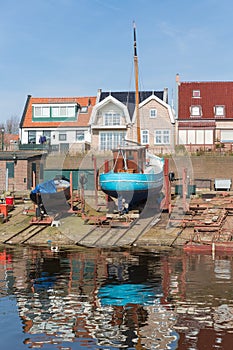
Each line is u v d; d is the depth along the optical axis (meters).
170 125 43.03
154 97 43.16
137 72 31.73
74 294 12.55
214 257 17.94
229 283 13.71
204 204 25.28
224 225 22.23
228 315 10.80
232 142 44.72
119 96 48.94
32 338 9.51
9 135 69.69
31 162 33.47
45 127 49.41
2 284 13.62
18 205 27.28
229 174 33.72
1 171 33.03
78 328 10.02
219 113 46.31
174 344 9.22
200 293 12.62
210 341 9.34
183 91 48.78
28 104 52.84
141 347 9.08
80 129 48.19
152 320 10.48
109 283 13.76
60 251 19.17
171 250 19.44
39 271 15.37
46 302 11.80
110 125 45.44
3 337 9.55
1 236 21.91
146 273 15.09
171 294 12.52
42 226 23.08
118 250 19.41
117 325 10.20
